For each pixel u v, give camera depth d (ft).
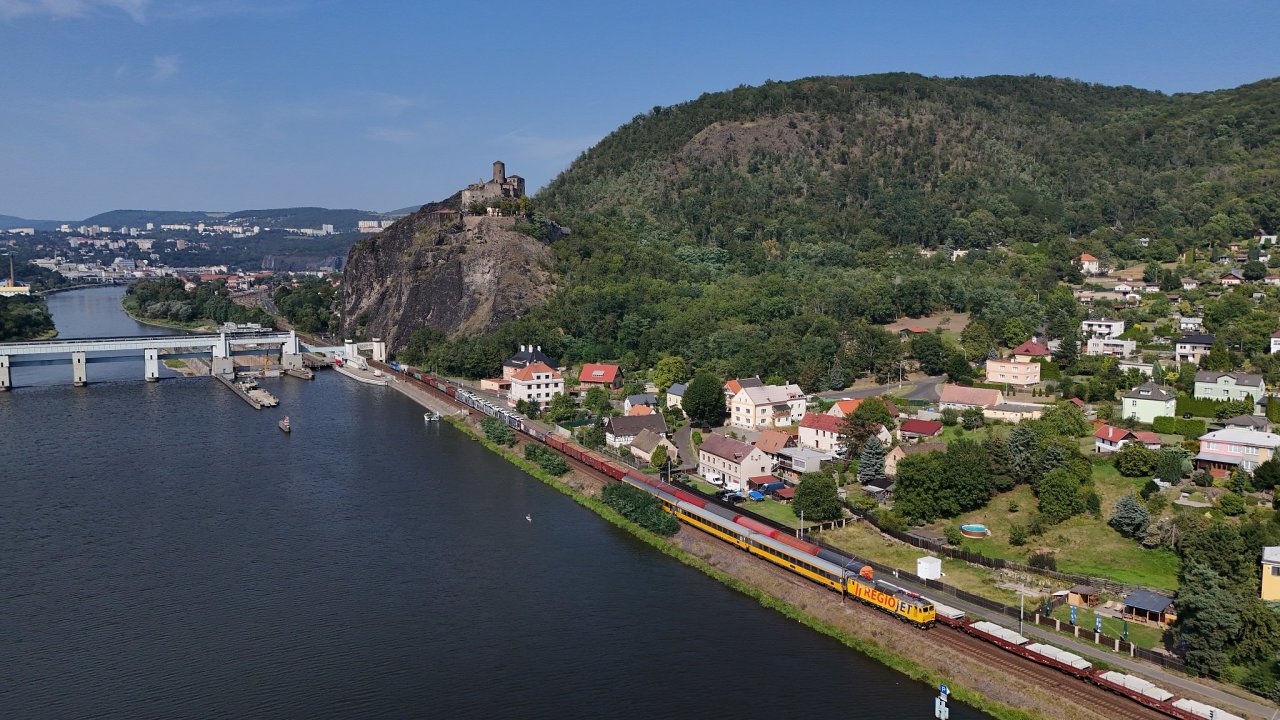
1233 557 409.90
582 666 387.34
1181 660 354.13
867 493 566.77
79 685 370.94
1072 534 485.97
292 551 516.73
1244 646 351.67
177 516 575.38
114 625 424.05
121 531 547.49
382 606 445.37
